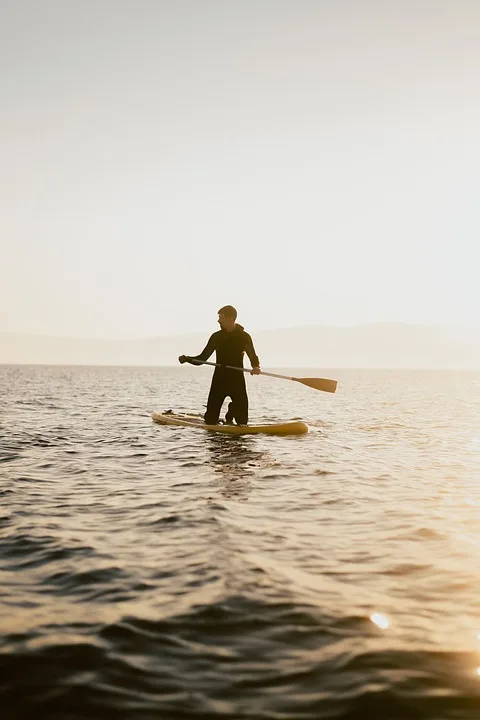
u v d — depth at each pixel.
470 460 8.86
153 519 5.15
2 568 3.92
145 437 10.70
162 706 2.40
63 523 5.02
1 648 2.85
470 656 2.82
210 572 3.86
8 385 34.50
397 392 35.00
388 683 2.57
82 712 2.36
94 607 3.32
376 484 6.82
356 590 3.60
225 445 9.70
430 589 3.63
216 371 11.63
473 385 50.41
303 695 2.49
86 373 76.06
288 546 4.43
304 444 10.05
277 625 3.11
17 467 7.68
